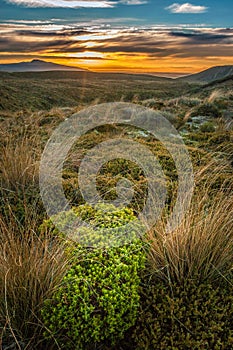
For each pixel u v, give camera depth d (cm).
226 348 210
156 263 271
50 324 206
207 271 264
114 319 208
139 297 226
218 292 252
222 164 476
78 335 204
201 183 414
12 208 358
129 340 225
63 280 223
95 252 245
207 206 339
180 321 226
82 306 205
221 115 906
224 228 286
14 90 3766
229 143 602
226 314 229
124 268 231
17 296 217
